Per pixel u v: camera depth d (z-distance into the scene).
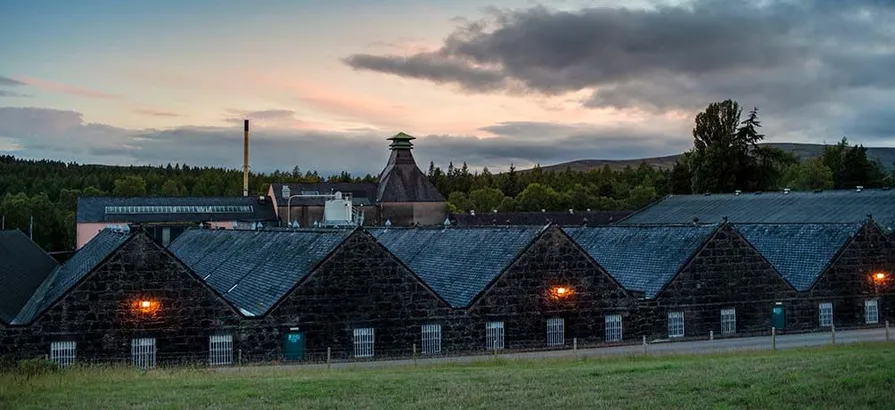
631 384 29.08
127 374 34.31
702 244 53.44
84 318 40.81
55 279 64.06
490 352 46.53
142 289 41.62
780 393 26.47
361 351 44.91
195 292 42.41
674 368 33.16
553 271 48.91
